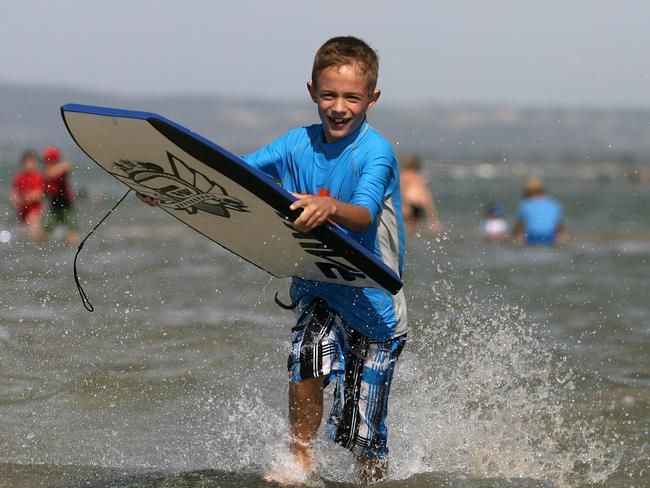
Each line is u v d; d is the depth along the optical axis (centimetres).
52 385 2081
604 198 13200
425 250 5059
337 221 1334
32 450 1678
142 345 2453
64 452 1672
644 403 1980
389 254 1493
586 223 7881
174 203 1488
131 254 4516
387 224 1480
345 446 1480
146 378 2144
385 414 1516
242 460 1628
